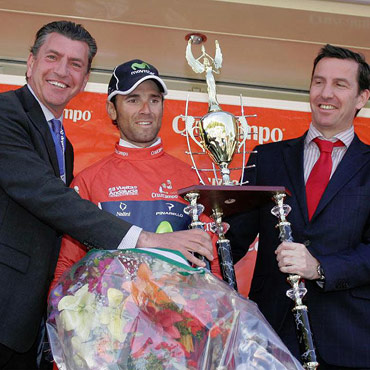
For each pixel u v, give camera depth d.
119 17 3.08
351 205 2.45
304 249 2.24
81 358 1.72
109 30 3.19
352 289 2.40
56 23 2.63
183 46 3.32
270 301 2.49
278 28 3.15
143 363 1.71
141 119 2.59
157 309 1.76
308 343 2.12
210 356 1.71
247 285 3.16
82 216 2.19
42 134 2.41
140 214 2.45
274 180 2.64
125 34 3.22
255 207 2.42
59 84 2.55
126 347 1.72
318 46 3.30
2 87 3.22
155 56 3.42
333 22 3.09
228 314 1.77
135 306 1.77
